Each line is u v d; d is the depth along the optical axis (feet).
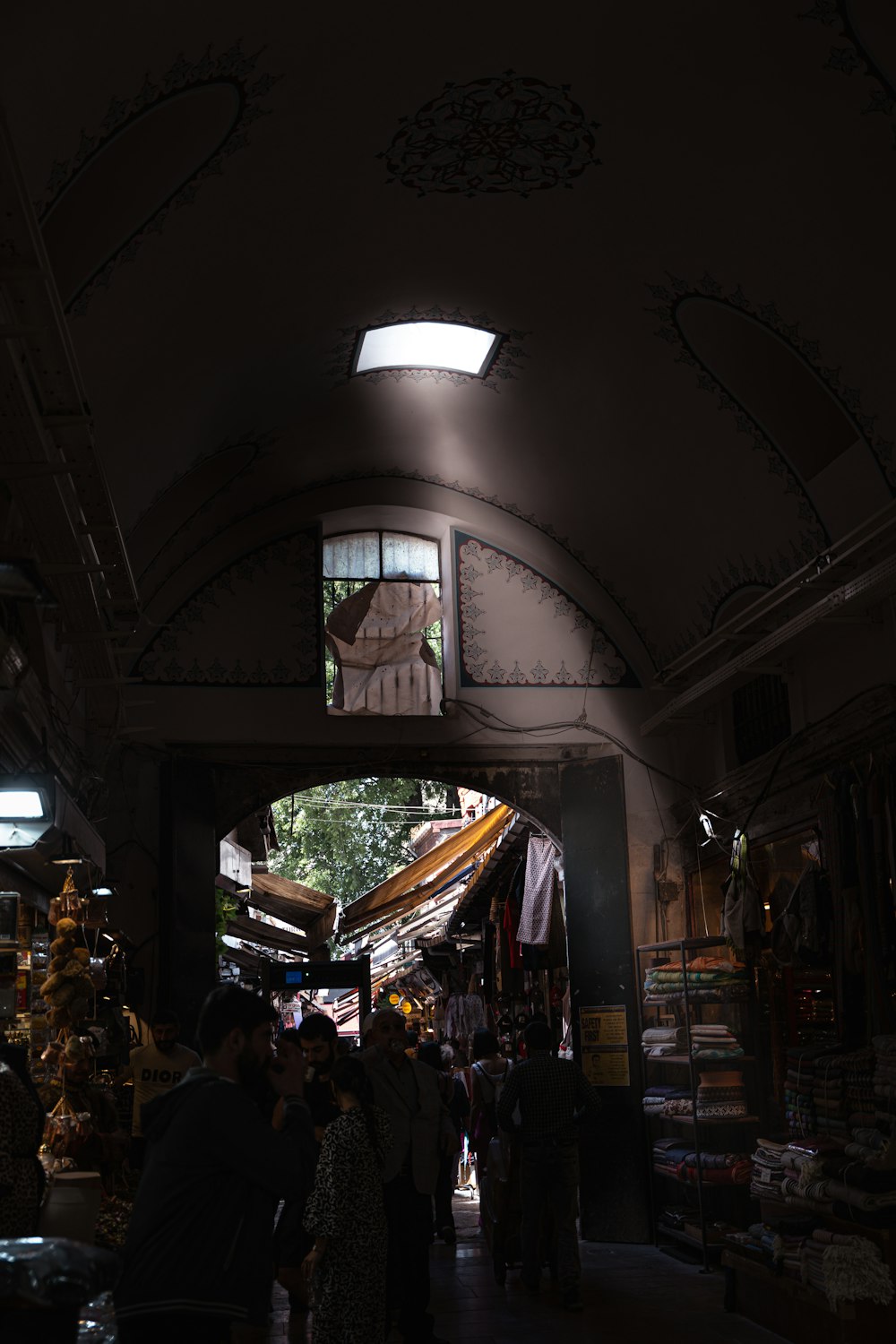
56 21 14.34
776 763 26.03
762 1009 28.48
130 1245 9.53
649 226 22.76
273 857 94.22
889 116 18.29
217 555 33.65
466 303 26.35
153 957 31.42
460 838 43.01
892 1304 17.71
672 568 31.68
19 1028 20.72
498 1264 25.21
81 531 18.49
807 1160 20.35
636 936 33.50
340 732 33.60
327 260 23.82
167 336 23.00
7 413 14.65
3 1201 10.85
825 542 25.45
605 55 19.12
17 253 12.94
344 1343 14.49
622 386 27.68
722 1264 25.25
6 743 18.49
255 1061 10.60
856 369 22.18
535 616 35.29
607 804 34.17
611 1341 20.03
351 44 18.33
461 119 20.52
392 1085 18.42
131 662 32.55
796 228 20.95
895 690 22.45
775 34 17.94
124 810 32.14
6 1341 6.39
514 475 32.94
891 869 21.38
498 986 47.52
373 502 34.55
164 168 18.63
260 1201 9.82
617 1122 32.04
